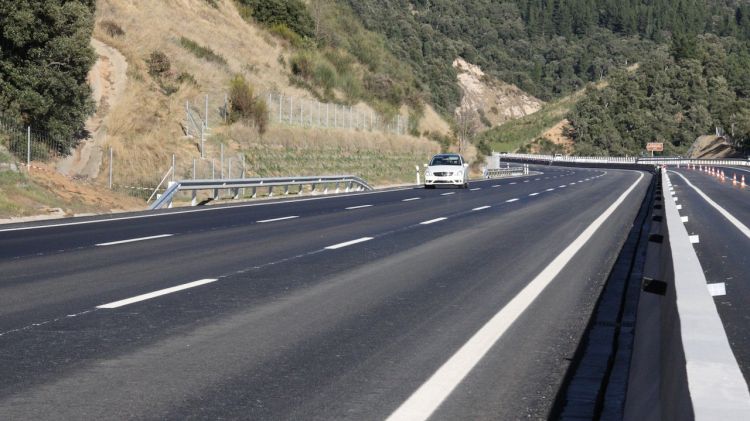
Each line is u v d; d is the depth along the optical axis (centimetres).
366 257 1401
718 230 2033
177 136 4438
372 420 517
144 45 5541
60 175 2900
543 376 629
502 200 3250
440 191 4084
